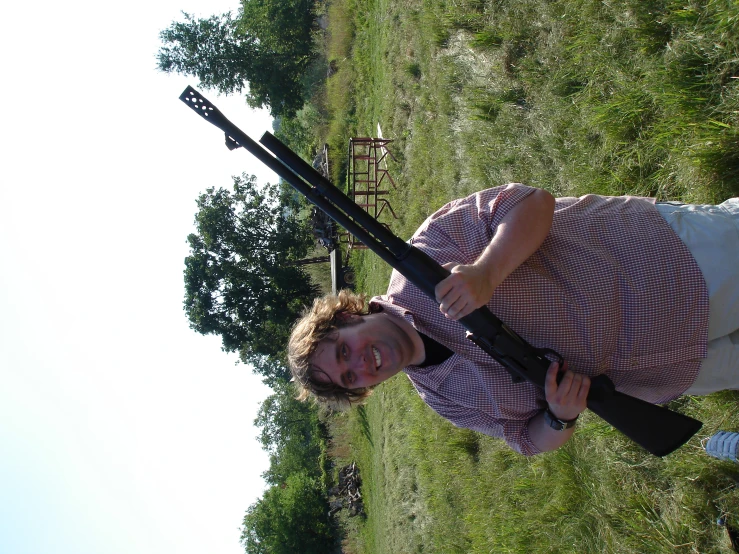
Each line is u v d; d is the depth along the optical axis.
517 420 1.88
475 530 4.10
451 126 5.18
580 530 3.03
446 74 5.19
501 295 1.59
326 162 11.46
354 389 1.98
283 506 18.27
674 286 1.59
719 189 2.27
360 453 12.13
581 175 3.19
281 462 26.05
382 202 7.68
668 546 2.44
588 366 1.62
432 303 1.69
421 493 5.45
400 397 6.49
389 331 1.80
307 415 25.92
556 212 1.72
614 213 1.70
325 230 9.77
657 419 1.68
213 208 16.98
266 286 17.22
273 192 17.48
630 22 2.76
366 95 10.03
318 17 15.86
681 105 2.40
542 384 1.59
